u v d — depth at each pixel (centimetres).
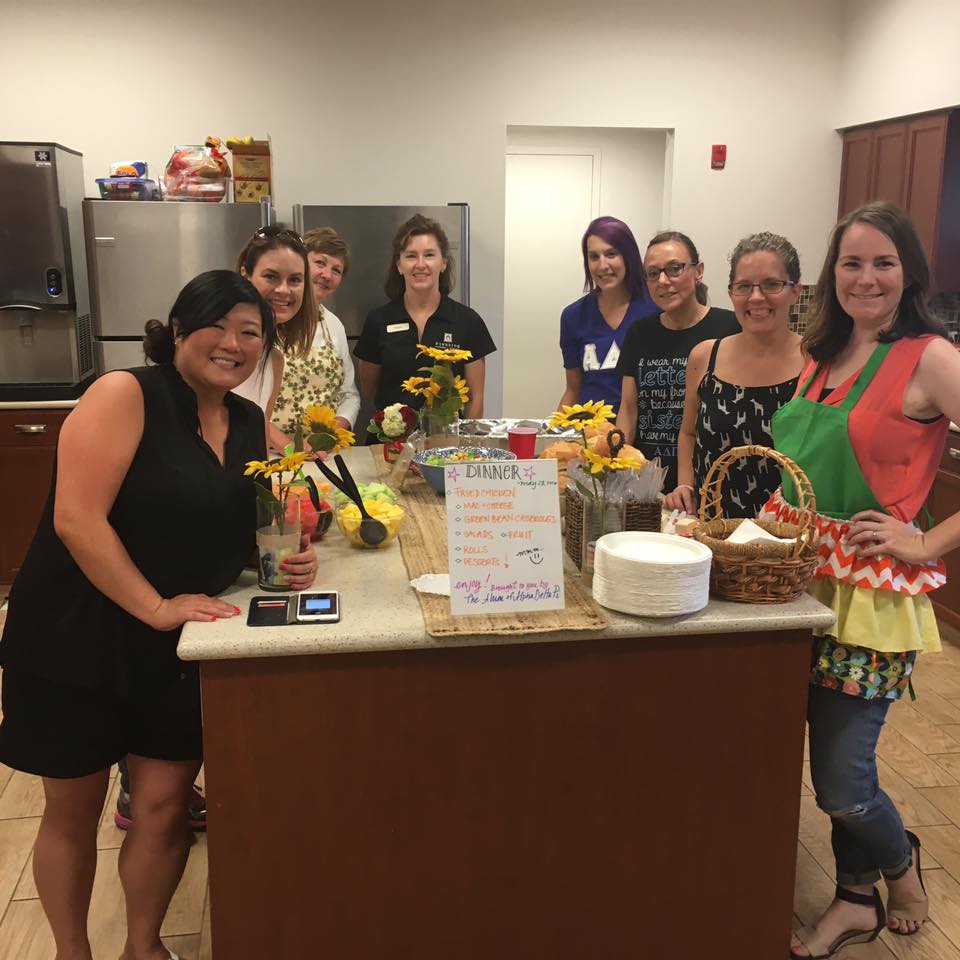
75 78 477
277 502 175
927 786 276
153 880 185
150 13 475
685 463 262
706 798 178
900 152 479
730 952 186
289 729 164
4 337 418
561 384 640
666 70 514
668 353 296
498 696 168
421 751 168
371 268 448
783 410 199
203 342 168
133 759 183
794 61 523
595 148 604
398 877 173
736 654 172
